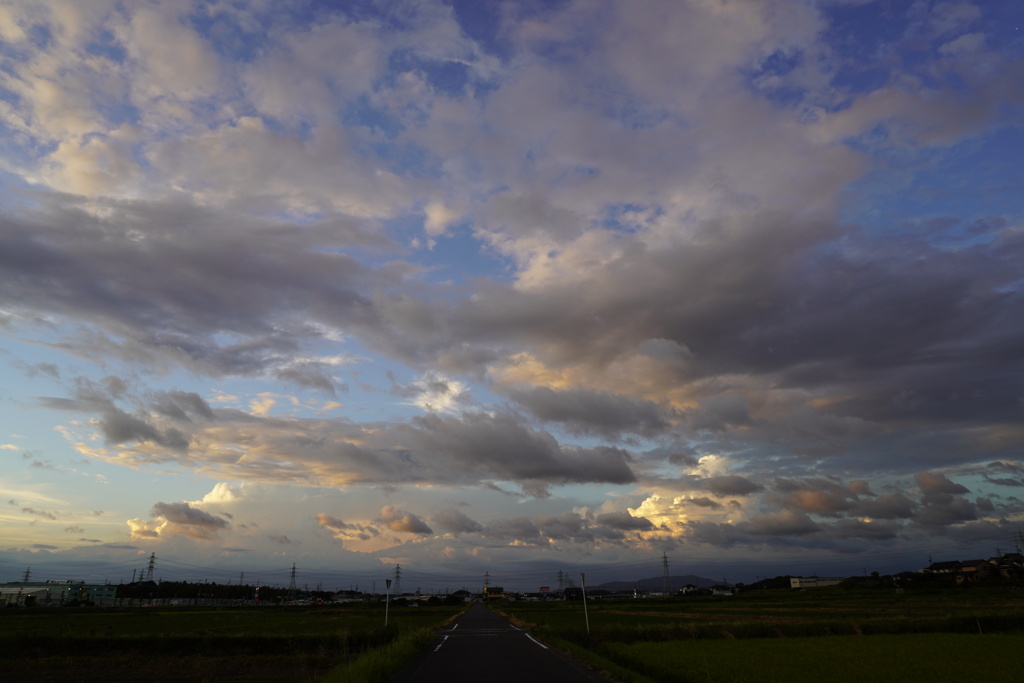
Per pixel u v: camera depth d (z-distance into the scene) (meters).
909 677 23.52
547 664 23.17
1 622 72.69
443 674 20.14
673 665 26.41
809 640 41.31
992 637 42.78
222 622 73.44
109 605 155.88
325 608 141.88
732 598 160.12
